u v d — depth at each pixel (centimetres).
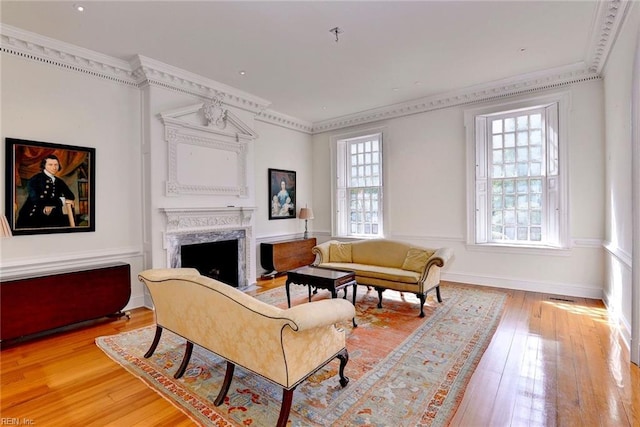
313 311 183
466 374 243
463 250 526
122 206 406
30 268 336
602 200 417
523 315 368
